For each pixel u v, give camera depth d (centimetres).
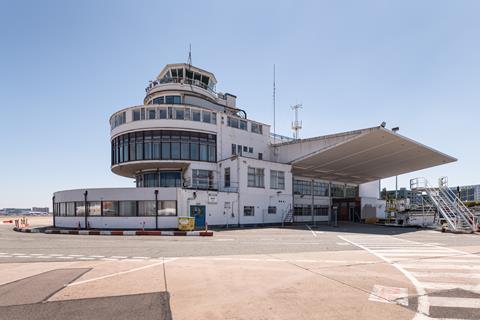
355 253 1287
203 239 1944
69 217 3048
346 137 3316
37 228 3117
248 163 3344
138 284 760
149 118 3409
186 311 570
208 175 3481
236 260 1099
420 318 540
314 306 599
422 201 3722
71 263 1057
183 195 2831
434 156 4138
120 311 572
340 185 5500
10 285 759
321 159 3859
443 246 1557
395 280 805
